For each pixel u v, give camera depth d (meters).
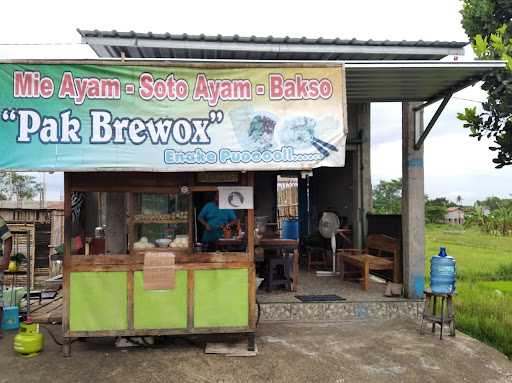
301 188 13.23
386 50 6.58
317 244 10.94
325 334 6.40
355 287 8.33
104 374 4.96
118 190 5.55
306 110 5.37
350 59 7.00
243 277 5.59
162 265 5.23
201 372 5.04
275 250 8.23
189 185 5.64
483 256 16.17
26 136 5.07
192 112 5.26
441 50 6.64
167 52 6.69
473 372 5.30
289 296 7.54
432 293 6.46
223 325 5.54
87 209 6.56
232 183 5.66
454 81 6.36
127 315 5.45
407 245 7.45
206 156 5.25
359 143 10.27
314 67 5.39
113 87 5.18
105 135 5.16
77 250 5.84
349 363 5.40
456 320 7.25
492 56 5.92
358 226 10.23
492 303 8.76
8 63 5.07
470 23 6.48
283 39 6.29
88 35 6.03
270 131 5.32
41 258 12.35
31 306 7.73
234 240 6.33
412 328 6.74
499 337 6.54
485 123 6.05
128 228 5.57
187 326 5.50
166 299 5.49
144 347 5.75
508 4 6.15
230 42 6.31
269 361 5.35
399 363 5.45
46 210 12.59
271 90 5.35
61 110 5.12
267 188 12.92
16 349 5.50
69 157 5.11
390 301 7.20
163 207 5.61
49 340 6.08
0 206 13.34
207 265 5.55
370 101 7.38
